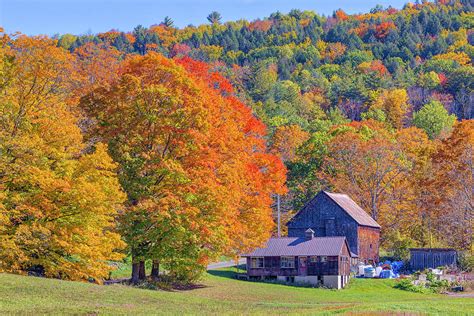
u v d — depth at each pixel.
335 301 60.75
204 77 73.00
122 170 54.06
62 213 47.84
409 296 69.88
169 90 54.56
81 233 47.81
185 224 53.81
